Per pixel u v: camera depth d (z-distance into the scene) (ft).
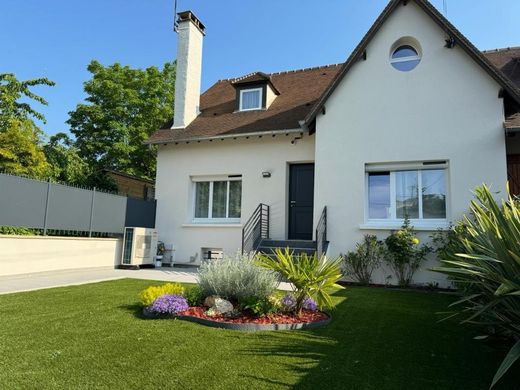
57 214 32.83
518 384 10.42
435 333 15.19
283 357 12.07
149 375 10.32
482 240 13.14
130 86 84.74
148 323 15.48
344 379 10.48
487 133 29.91
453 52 31.63
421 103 31.96
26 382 9.70
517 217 11.02
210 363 11.34
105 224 37.81
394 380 10.50
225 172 41.75
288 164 39.91
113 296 21.18
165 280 28.50
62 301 19.60
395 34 33.50
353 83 34.17
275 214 39.04
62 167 56.08
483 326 14.96
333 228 33.09
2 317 16.05
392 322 16.97
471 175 29.86
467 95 30.81
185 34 47.57
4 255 28.27
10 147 44.68
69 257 33.65
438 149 30.99
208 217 43.11
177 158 44.34
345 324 16.53
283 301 17.65
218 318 16.12
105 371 10.52
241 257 22.03
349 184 33.14
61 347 12.36
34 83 63.57
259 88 45.11
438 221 31.09
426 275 29.68
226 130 41.83
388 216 32.68
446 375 10.94
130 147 76.89
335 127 34.17
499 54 43.04
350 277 31.71
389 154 32.30
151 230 40.88
